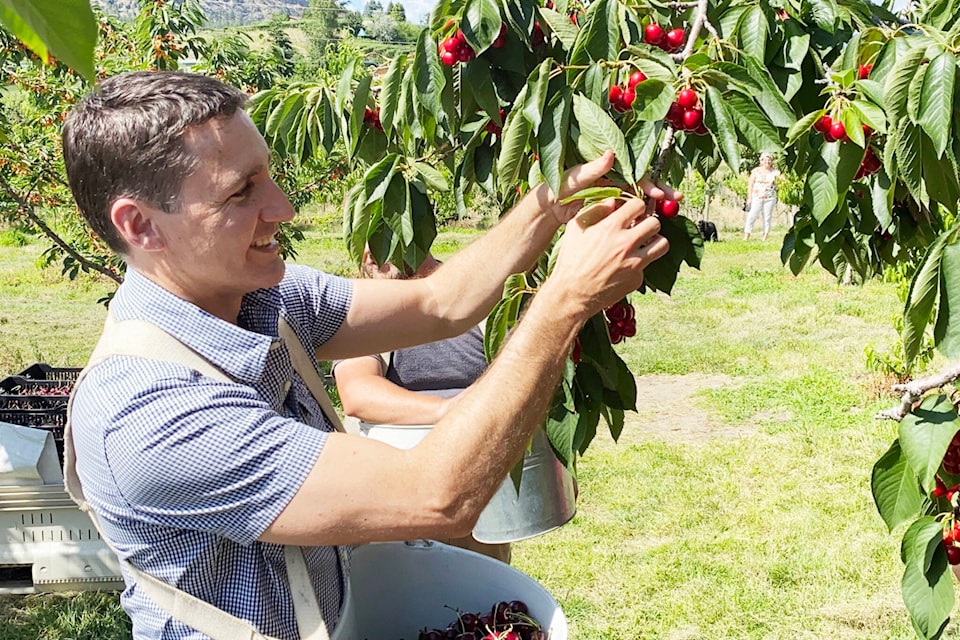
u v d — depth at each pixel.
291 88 2.79
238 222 1.56
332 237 16.66
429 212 2.18
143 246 1.57
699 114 1.66
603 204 1.59
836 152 1.80
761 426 6.73
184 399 1.50
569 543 4.96
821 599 4.34
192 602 1.58
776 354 8.70
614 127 1.63
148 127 1.49
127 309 1.62
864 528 5.01
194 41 6.95
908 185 1.74
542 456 2.94
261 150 1.59
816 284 12.12
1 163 6.33
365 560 2.01
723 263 14.33
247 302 1.82
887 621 4.13
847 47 1.97
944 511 1.88
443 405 2.90
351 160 2.64
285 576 1.62
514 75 2.09
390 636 2.06
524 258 2.10
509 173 1.74
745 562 4.68
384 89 2.20
